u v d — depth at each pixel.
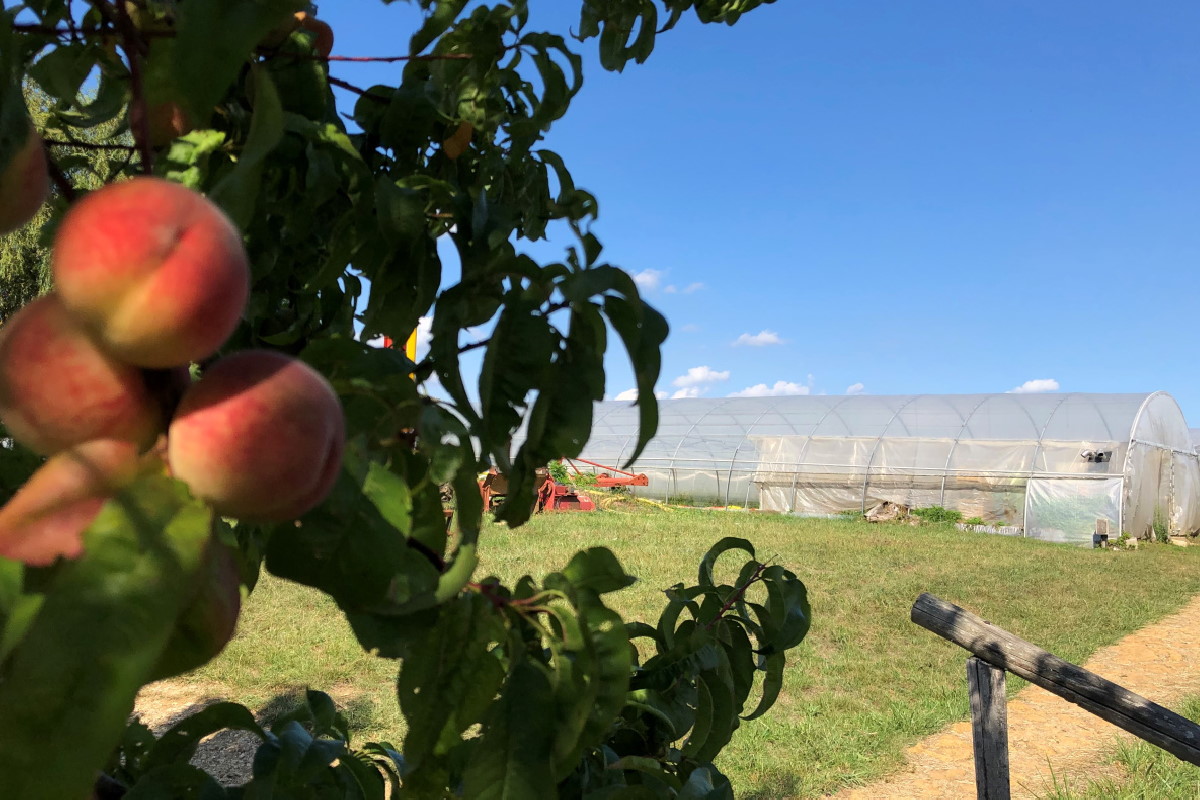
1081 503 21.20
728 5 1.61
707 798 1.39
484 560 12.58
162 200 0.46
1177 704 7.39
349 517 0.63
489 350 0.78
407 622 0.81
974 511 23.11
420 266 0.95
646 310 0.76
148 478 0.45
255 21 0.58
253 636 7.76
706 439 28.08
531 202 1.47
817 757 5.77
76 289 0.43
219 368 0.49
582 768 1.36
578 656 0.84
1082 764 5.98
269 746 1.05
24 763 0.37
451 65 1.16
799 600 1.77
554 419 0.79
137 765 1.34
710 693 1.68
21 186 0.53
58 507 0.43
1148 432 22.64
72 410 0.44
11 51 0.54
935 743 6.15
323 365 0.72
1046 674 3.38
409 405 0.72
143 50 0.63
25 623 0.42
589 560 0.95
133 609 0.41
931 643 8.86
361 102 1.20
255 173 0.57
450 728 0.84
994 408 25.00
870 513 23.22
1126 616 10.60
